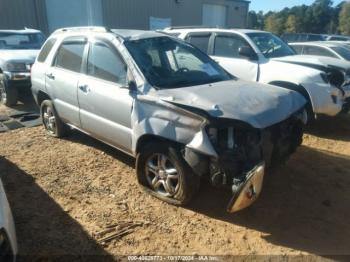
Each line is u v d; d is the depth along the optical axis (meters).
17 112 7.67
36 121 6.93
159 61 4.14
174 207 3.70
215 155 3.06
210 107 3.23
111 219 3.49
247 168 3.07
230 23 26.67
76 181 4.28
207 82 4.12
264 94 3.72
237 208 3.08
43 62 5.61
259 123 3.16
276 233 3.29
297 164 4.81
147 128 3.58
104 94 4.17
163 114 3.46
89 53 4.54
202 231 3.32
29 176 4.40
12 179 4.32
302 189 4.09
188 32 7.88
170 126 3.38
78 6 16.56
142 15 19.52
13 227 2.57
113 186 4.16
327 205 3.76
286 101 3.69
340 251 3.05
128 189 4.08
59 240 3.15
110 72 4.20
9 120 7.02
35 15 15.32
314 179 4.35
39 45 9.77
